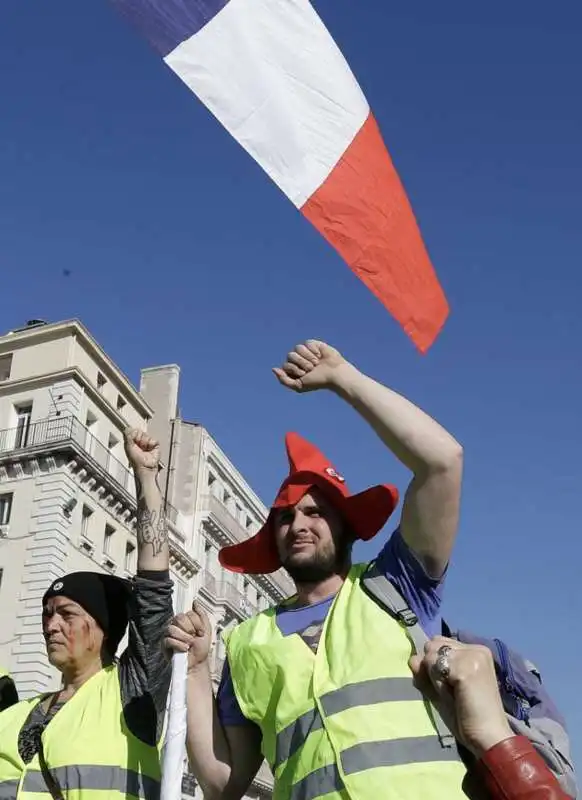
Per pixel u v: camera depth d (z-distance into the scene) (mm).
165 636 3191
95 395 29578
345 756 2650
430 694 1516
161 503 3668
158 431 37031
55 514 26156
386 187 3652
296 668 2932
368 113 3734
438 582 2877
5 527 26672
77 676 3670
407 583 2885
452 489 2701
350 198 3582
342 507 3281
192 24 3564
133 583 3553
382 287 3535
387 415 2701
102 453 29219
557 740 3619
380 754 2629
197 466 36656
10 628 25281
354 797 2574
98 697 3459
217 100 3553
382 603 2906
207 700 3162
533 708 3730
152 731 3377
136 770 3309
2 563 26297
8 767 3484
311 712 2807
